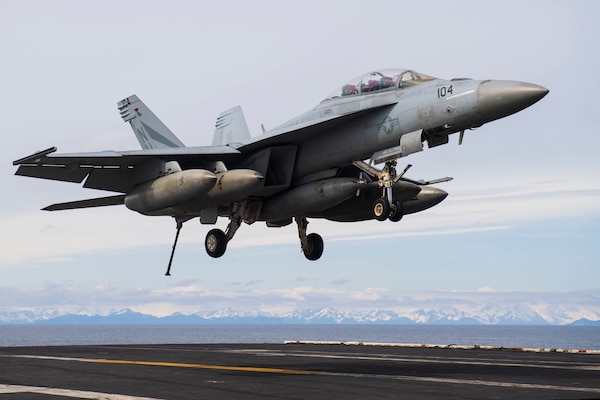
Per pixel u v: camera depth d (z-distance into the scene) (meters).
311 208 64.81
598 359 51.75
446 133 57.69
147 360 46.50
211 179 59.97
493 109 53.78
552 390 30.27
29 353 53.84
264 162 64.88
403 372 38.66
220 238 68.38
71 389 30.33
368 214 71.31
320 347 66.31
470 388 30.94
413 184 66.31
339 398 27.59
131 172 67.38
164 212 68.19
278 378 34.81
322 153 63.66
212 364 43.56
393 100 59.91
